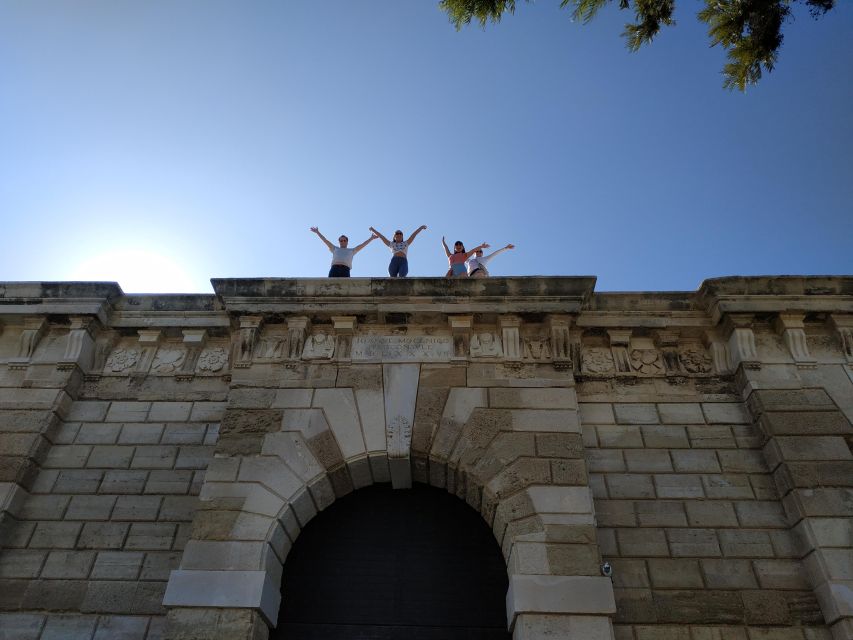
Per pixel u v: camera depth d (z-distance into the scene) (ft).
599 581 29.50
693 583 31.45
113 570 33.09
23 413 37.58
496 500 32.58
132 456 37.06
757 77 33.94
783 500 33.58
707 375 38.47
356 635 31.99
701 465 35.29
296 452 34.32
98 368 40.50
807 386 36.40
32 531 34.35
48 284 40.88
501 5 32.94
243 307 38.83
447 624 32.22
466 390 36.22
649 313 39.75
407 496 36.22
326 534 35.06
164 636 28.66
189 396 39.27
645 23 34.53
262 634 30.37
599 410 37.50
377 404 35.91
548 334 38.50
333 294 38.81
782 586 31.22
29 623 31.63
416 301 38.52
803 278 38.93
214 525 31.73
